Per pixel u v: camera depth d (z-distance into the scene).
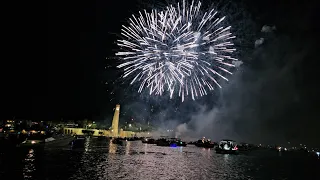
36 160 39.44
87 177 29.16
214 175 37.66
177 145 131.50
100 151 66.06
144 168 39.72
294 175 45.25
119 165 41.19
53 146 67.25
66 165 36.75
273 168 54.31
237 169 46.59
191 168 43.72
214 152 91.94
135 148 89.19
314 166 70.00
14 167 31.83
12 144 62.28
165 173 36.22
